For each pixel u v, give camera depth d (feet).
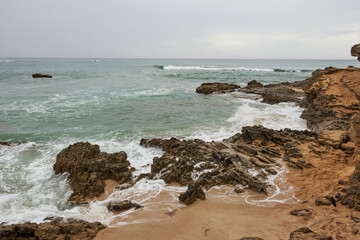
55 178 34.88
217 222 23.63
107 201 29.22
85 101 88.12
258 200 28.12
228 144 44.27
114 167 34.99
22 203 28.86
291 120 63.36
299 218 23.58
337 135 41.63
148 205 27.78
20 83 133.39
